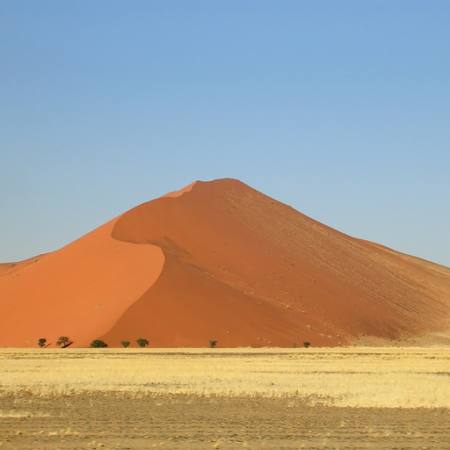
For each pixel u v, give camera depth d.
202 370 76.12
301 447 33.41
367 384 61.59
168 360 93.88
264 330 149.00
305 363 88.81
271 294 174.25
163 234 185.25
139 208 194.38
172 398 52.62
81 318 145.62
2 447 32.84
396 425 40.69
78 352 113.12
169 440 35.03
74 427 39.25
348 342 163.00
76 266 168.12
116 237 178.75
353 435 37.06
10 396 54.00
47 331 144.50
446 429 39.44
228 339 141.62
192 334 140.38
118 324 138.88
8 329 149.75
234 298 157.62
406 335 182.62
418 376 70.19
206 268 174.25
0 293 167.62
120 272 161.00
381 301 197.25
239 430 38.34
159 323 141.12
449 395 53.78
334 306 179.62
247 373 72.62
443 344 180.62
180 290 152.25
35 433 37.03
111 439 35.34
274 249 198.75
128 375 69.56
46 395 54.44
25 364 86.19
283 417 43.47
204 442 34.56
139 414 44.53
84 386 59.88
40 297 158.75
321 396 53.44
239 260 185.62
